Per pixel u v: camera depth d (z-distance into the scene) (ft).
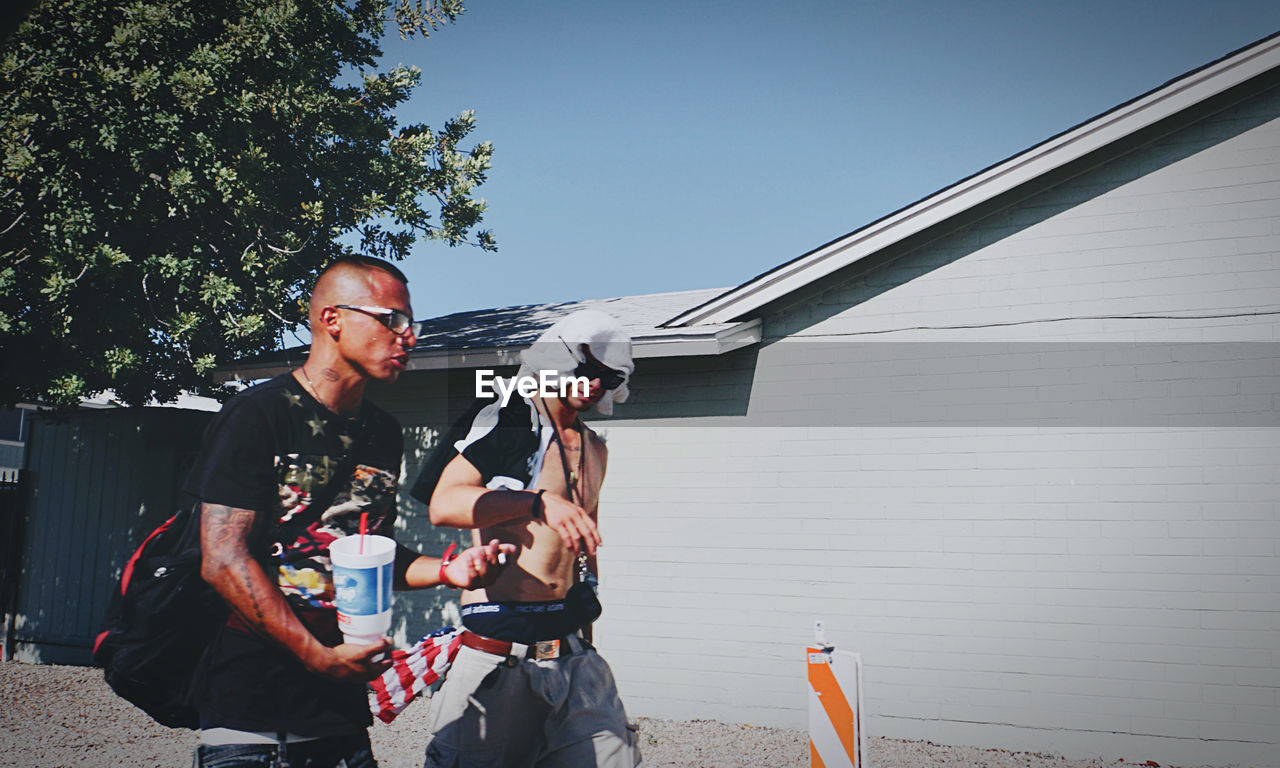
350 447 7.30
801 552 22.44
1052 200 21.57
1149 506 20.08
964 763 19.19
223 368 29.76
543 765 9.68
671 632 23.20
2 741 21.03
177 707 7.02
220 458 6.66
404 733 21.40
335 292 7.24
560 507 8.49
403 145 37.73
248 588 6.46
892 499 21.89
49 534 32.35
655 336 22.86
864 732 13.11
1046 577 20.53
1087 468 20.57
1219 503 19.67
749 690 22.44
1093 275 21.12
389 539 7.07
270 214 32.32
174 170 30.01
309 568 7.00
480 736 9.37
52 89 27.96
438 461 9.31
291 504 6.93
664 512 23.66
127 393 32.96
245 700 6.89
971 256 22.03
